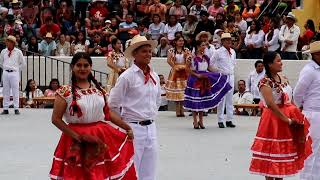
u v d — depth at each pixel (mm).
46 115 22516
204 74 19453
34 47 28453
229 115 19875
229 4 29375
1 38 28250
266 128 10914
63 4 30547
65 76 27766
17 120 21234
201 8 29562
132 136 9586
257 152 10961
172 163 14406
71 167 9086
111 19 29484
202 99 19359
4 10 29578
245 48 26906
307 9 28891
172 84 22109
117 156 9352
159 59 26844
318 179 11562
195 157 15102
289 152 10852
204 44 19688
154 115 10391
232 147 16422
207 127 19891
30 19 30469
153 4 30047
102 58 27375
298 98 11570
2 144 16781
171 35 27922
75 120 9219
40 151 15852
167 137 17906
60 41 28438
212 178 12992
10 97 24250
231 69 19734
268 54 10969
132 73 10211
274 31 26125
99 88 9414
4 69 22594
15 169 13805
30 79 26734
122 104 10281
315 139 11508
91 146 9117
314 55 11492
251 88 23547
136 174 9953
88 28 29297
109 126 9445
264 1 29391
